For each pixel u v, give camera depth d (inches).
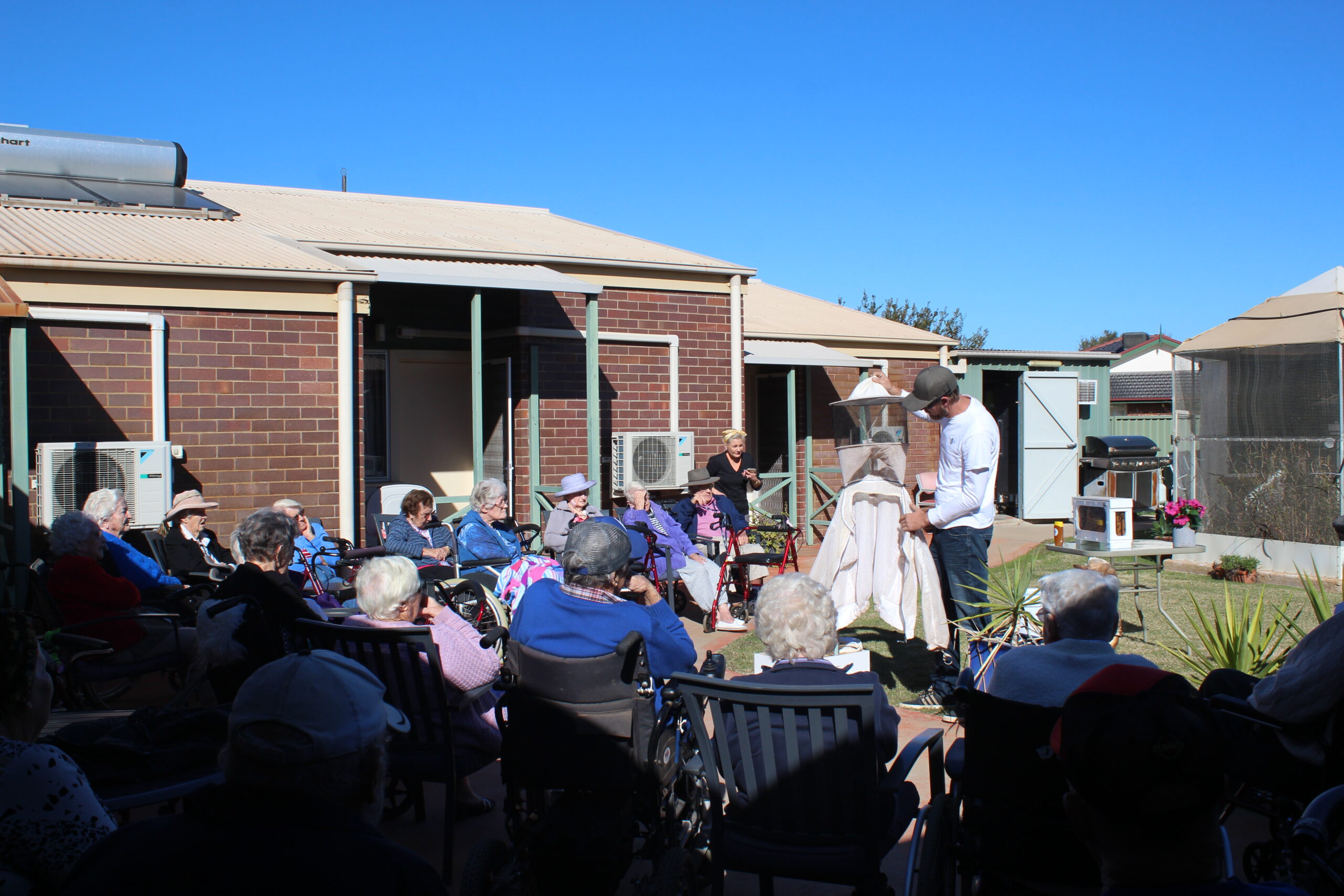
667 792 135.2
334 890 63.1
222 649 150.4
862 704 108.5
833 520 227.1
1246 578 401.7
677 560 315.3
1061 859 104.2
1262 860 121.1
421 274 338.0
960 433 211.3
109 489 237.3
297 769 68.4
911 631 215.2
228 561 302.4
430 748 143.0
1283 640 194.4
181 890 62.4
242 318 310.7
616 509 342.0
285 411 317.4
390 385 417.1
